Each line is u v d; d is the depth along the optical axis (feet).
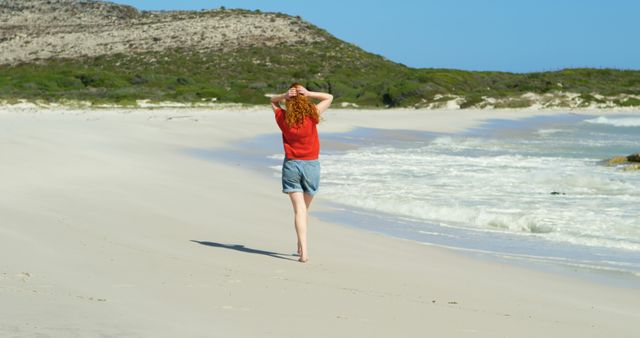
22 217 26.53
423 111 160.97
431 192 41.06
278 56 268.21
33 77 190.29
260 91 192.95
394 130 100.07
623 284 22.08
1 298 14.85
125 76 209.56
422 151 70.13
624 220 32.96
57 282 16.85
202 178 44.11
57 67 260.83
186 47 278.67
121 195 34.55
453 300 18.13
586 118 146.10
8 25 318.04
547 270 23.71
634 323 16.94
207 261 21.08
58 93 171.53
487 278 21.72
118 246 22.38
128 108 139.03
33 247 21.12
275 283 18.54
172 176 43.83
